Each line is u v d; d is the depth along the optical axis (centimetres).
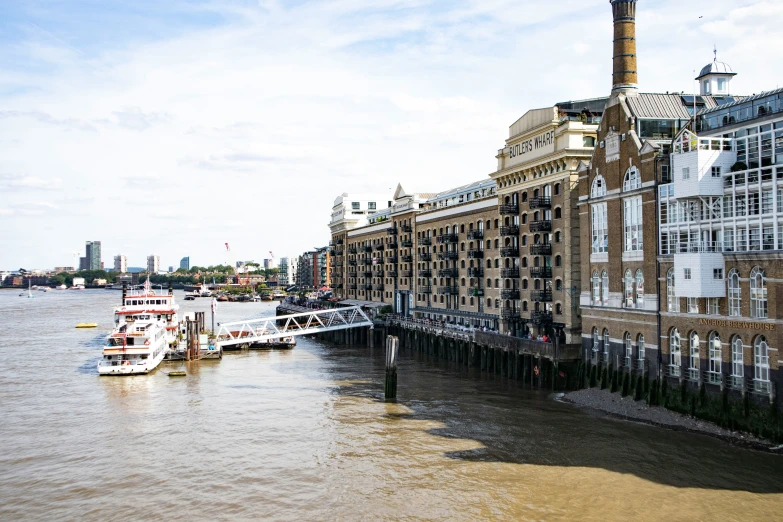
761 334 4153
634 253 5375
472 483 3719
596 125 6506
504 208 7588
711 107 5181
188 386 6512
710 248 4556
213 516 3356
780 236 4022
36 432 4822
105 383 6669
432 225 10050
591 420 4947
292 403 5706
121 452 4353
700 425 4588
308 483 3766
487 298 8388
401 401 5731
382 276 12231
